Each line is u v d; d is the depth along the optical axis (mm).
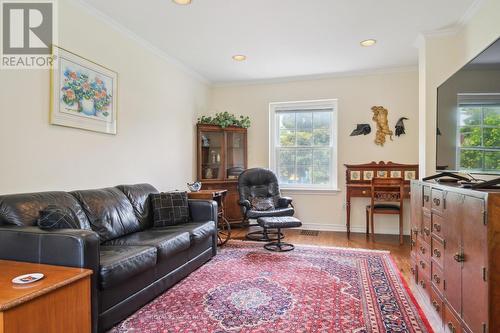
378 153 4672
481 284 1380
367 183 4539
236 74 4852
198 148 4801
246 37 3424
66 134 2549
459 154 2188
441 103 2553
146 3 2676
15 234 1778
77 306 1570
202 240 3016
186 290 2482
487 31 2549
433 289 2035
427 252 2168
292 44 3621
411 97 4523
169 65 4078
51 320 1424
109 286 1790
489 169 1779
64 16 2514
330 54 3957
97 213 2479
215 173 5031
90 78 2773
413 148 4527
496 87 1691
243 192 4504
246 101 5305
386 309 2170
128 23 3070
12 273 1571
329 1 2654
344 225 4836
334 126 4926
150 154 3676
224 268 3010
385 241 4133
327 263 3156
